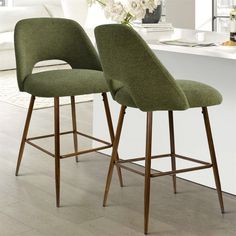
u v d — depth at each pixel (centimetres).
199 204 375
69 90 376
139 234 331
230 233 332
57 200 371
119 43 318
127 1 401
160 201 379
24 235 330
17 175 427
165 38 418
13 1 1064
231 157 391
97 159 466
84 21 986
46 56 415
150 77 318
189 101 331
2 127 558
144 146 445
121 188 404
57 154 376
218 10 870
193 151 414
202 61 399
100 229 338
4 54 877
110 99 464
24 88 396
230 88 387
